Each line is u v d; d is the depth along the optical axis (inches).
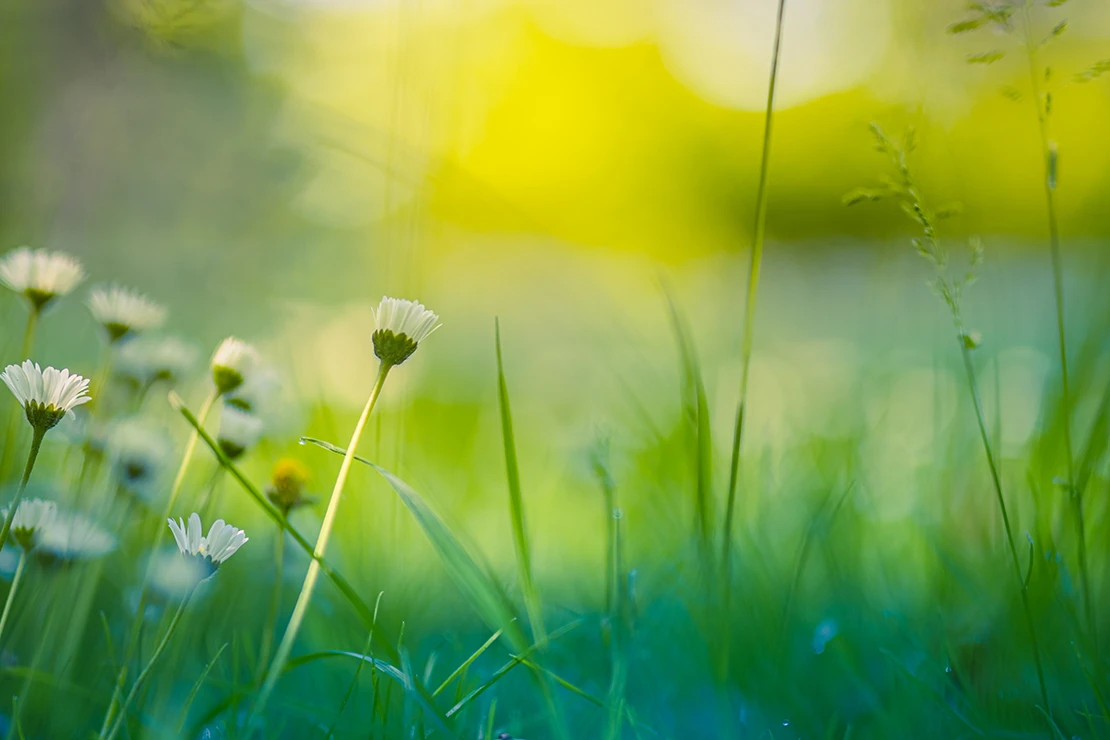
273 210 61.1
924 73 45.0
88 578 40.7
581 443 51.1
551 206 298.4
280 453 48.0
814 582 47.4
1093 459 41.9
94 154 51.2
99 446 41.6
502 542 54.4
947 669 42.4
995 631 43.3
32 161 50.4
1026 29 41.6
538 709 42.5
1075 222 52.3
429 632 45.6
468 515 58.4
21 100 50.2
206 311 60.8
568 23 339.0
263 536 47.2
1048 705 40.6
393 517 45.1
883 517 50.9
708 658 42.3
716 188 308.0
